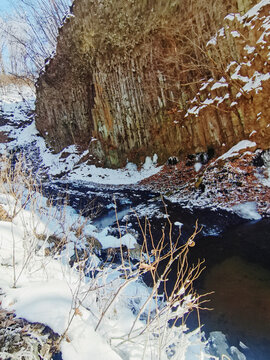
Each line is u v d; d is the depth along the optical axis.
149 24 11.49
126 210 8.53
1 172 3.08
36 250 2.55
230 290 3.67
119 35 12.77
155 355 1.44
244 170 7.57
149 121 12.99
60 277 2.07
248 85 8.05
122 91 13.88
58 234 3.23
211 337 2.82
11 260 2.03
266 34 7.55
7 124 23.81
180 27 10.38
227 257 4.64
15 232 2.64
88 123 17.02
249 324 2.97
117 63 13.69
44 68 18.72
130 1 11.59
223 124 9.21
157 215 7.41
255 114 7.96
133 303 2.65
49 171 16.77
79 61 15.55
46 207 4.35
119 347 1.41
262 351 2.61
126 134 14.38
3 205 3.08
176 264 4.65
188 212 7.12
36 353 1.15
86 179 14.65
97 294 1.78
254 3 8.16
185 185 9.28
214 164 8.70
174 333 1.59
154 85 12.24
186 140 11.09
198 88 10.36
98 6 12.83
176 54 10.86
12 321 1.28
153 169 12.74
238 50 8.39
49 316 1.33
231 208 6.63
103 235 5.59
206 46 9.45
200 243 5.44
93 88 15.74
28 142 21.52
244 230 5.57
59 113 18.91
